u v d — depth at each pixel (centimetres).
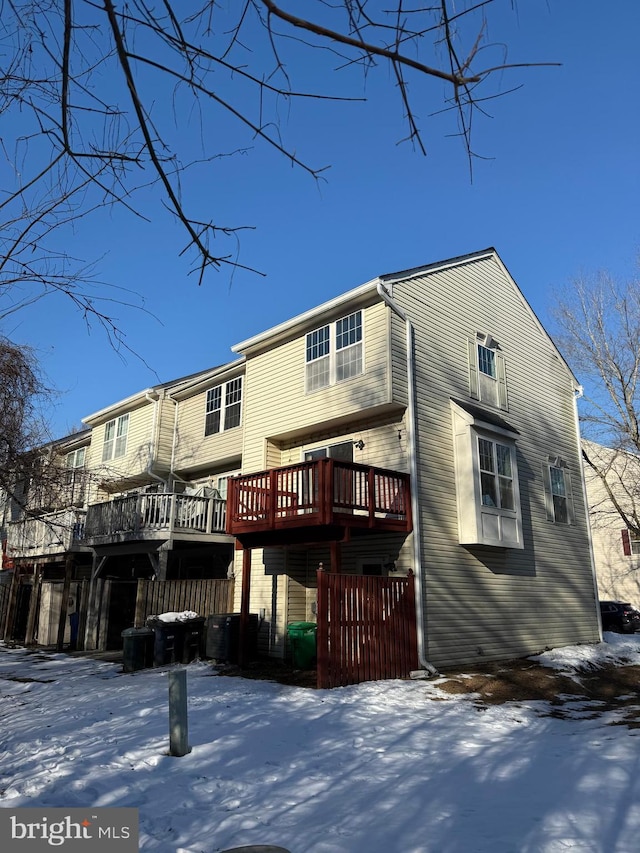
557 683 1166
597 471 2347
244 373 1795
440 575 1292
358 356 1407
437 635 1248
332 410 1432
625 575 2577
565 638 1619
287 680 1126
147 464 2025
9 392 789
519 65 211
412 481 1288
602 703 1026
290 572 1451
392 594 1173
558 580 1653
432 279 1507
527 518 1606
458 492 1389
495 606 1415
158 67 227
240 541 1357
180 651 1400
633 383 2208
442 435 1405
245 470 1636
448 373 1480
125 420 2228
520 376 1736
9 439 801
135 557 2081
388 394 1309
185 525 1605
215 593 1559
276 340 1627
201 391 2008
